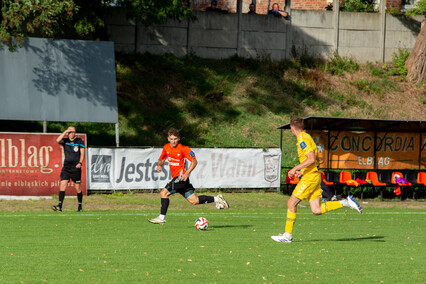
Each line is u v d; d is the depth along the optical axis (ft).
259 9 334.65
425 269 62.44
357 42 310.86
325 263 65.21
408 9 343.67
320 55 305.73
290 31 301.43
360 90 286.87
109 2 248.73
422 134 202.18
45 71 191.11
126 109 236.43
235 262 64.64
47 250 72.02
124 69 260.83
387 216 135.95
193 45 287.07
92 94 192.24
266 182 189.88
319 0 336.08
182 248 74.74
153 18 245.86
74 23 223.30
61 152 164.96
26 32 233.76
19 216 118.42
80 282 52.90
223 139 235.20
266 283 53.62
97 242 79.66
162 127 232.32
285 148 234.58
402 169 207.21
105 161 171.22
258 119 253.03
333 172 188.55
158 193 177.27
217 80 271.69
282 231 97.66
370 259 68.49
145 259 65.87
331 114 264.93
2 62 187.62
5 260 64.28
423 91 293.64
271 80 280.92
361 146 196.54
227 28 291.79
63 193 131.54
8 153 160.04
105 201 157.28
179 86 260.21
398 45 315.58
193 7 326.44
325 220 123.54
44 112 182.80
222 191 185.47
